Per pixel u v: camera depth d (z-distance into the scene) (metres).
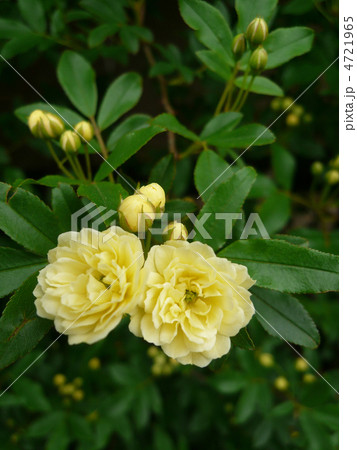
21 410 0.25
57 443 0.22
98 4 0.20
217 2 0.19
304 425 0.21
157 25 0.27
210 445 0.27
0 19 0.19
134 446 0.27
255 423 0.26
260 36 0.16
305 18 0.21
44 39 0.20
